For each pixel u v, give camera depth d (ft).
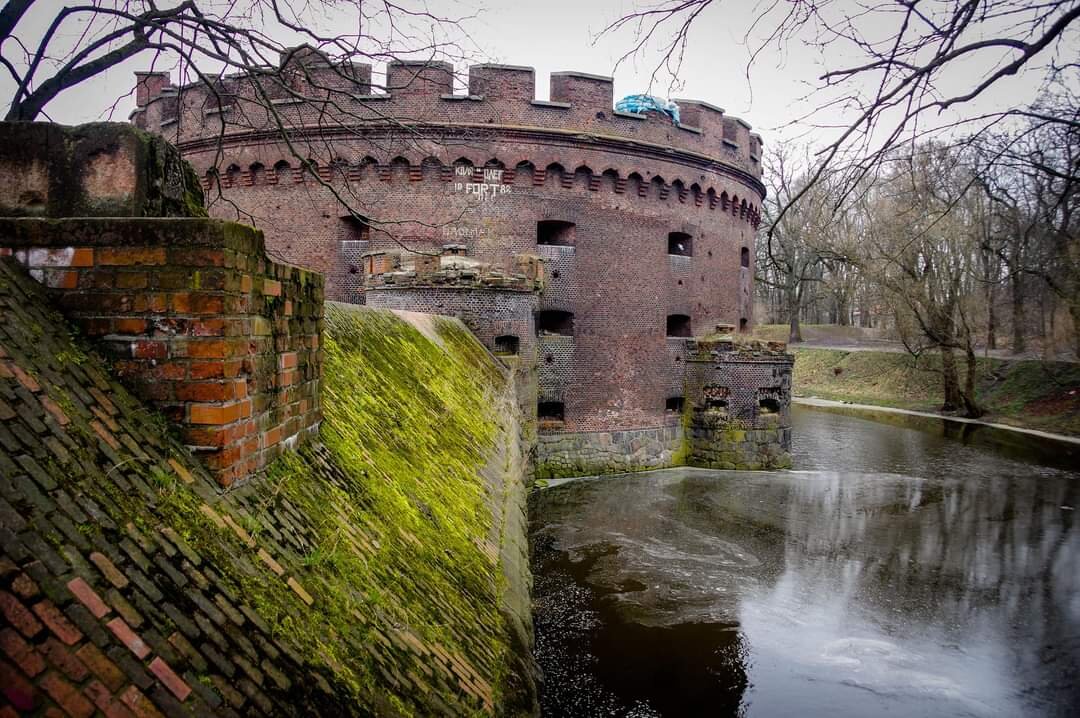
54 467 7.28
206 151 69.10
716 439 76.43
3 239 9.52
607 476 72.08
